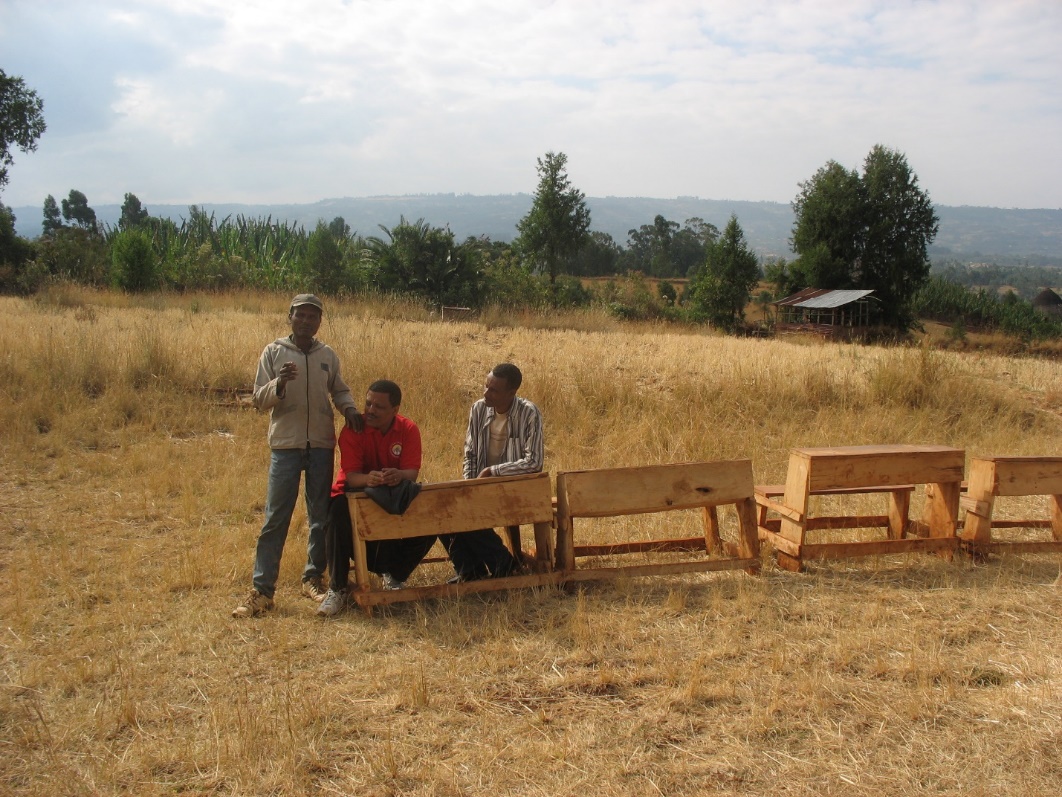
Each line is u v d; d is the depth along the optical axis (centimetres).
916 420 1137
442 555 638
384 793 338
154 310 1928
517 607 514
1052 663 452
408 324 1738
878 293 4212
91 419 934
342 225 9531
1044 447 1040
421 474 826
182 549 615
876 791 344
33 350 1101
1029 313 5112
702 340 1830
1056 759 367
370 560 544
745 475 590
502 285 2920
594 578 561
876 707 407
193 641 468
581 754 366
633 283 4497
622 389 1159
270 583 515
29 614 488
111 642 459
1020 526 674
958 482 616
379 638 481
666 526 694
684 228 11131
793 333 3641
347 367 1162
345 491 539
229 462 829
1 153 3431
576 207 3478
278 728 378
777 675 436
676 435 1016
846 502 793
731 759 365
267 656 455
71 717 388
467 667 443
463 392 1167
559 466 905
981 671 445
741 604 523
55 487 750
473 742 375
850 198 4203
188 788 339
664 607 521
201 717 392
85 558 588
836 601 537
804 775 355
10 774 345
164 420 969
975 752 372
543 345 1530
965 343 3631
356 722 389
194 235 3597
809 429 1094
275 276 2850
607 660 454
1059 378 1443
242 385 1130
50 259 2919
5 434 870
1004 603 534
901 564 611
